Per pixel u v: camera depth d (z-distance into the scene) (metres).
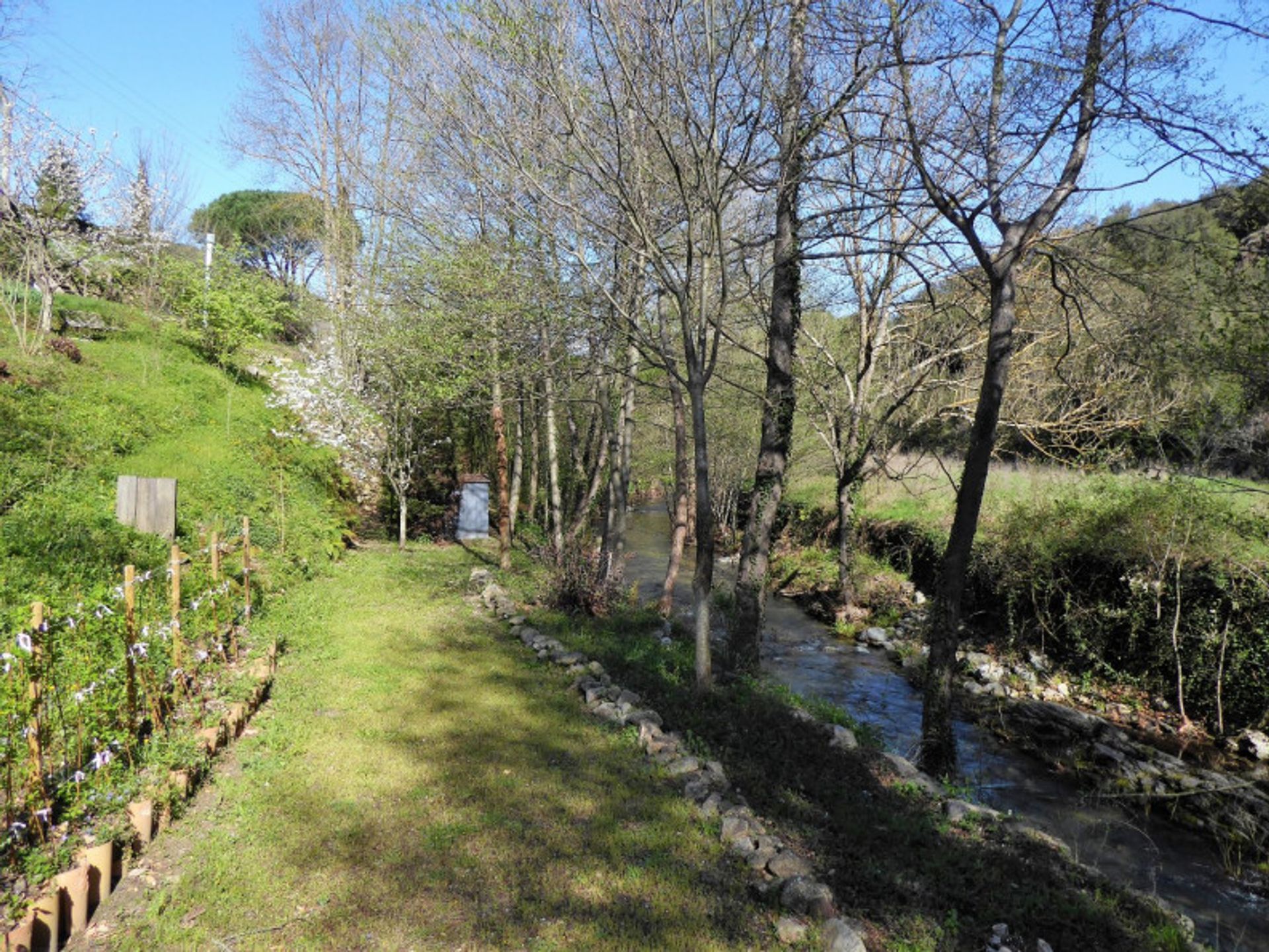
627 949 3.47
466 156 9.48
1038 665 11.44
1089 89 6.34
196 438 13.31
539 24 7.23
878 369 16.19
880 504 18.84
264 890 3.76
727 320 11.68
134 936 3.35
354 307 15.74
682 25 7.06
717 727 6.43
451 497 19.73
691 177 7.49
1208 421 10.09
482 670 7.61
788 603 16.50
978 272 9.45
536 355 10.00
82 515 8.38
